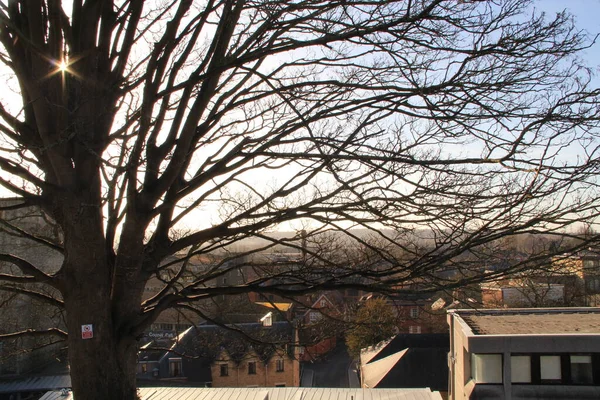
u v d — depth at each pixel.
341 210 4.32
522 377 14.41
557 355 14.32
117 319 4.33
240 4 4.41
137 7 4.39
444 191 4.11
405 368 31.81
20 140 4.25
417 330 37.03
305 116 4.88
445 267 4.30
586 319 17.19
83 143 3.77
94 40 4.25
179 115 4.56
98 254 4.18
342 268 4.60
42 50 3.86
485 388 14.40
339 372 34.69
